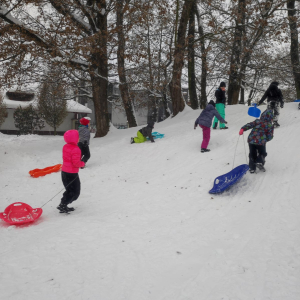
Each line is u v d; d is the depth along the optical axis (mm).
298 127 9047
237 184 6234
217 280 3086
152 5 14484
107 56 14750
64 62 12641
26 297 2822
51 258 3625
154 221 4977
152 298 2846
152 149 10531
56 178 8430
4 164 10156
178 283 3086
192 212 5270
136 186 7297
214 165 7621
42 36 12477
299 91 19266
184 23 15250
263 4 15070
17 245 4070
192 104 20594
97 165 9703
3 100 29688
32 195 7004
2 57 12047
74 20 13234
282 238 3850
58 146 13453
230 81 19281
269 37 17141
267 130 6215
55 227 4781
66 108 30000
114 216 5320
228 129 10797
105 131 15250
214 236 4199
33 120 29734
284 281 2957
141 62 17641
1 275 3232
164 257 3662
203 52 17969
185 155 9102
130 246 3980
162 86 17016
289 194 5223
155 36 19969
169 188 6781
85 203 6316
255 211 4910
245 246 3777
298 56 19203
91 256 3688
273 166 6629
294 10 16359
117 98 22141
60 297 2838
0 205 6281
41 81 14969
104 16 13680
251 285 2945
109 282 3113
